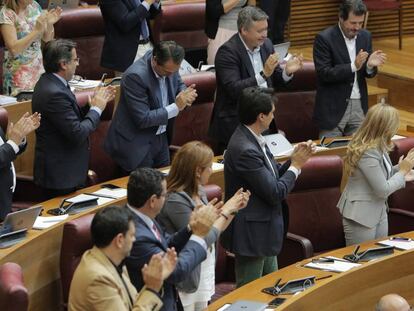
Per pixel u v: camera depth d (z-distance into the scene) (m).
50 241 12.84
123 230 9.52
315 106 17.62
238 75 15.88
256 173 12.30
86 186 15.65
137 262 10.34
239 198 11.11
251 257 12.78
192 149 11.38
